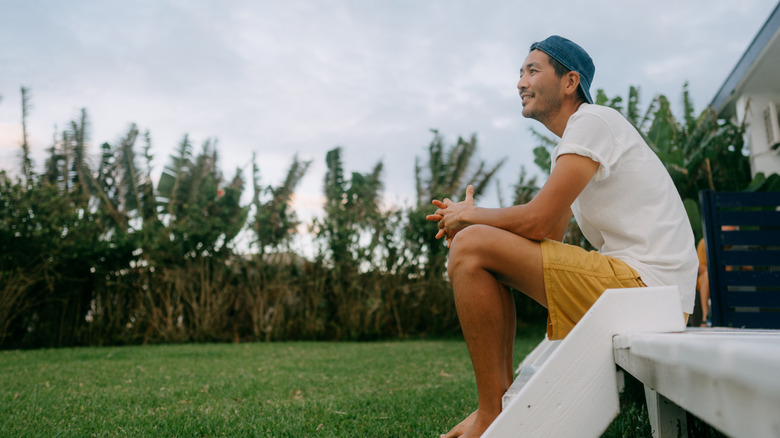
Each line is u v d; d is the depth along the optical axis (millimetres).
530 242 1311
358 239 9180
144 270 8727
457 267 1296
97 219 9078
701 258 4742
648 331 1015
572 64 1518
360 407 2570
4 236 7812
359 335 8719
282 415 2361
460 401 2652
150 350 6582
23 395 3066
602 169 1335
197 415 2400
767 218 3523
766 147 7543
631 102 8531
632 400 2297
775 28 6133
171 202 9867
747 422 400
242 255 9234
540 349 2322
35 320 8172
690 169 6680
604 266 1284
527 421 945
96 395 3051
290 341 8750
